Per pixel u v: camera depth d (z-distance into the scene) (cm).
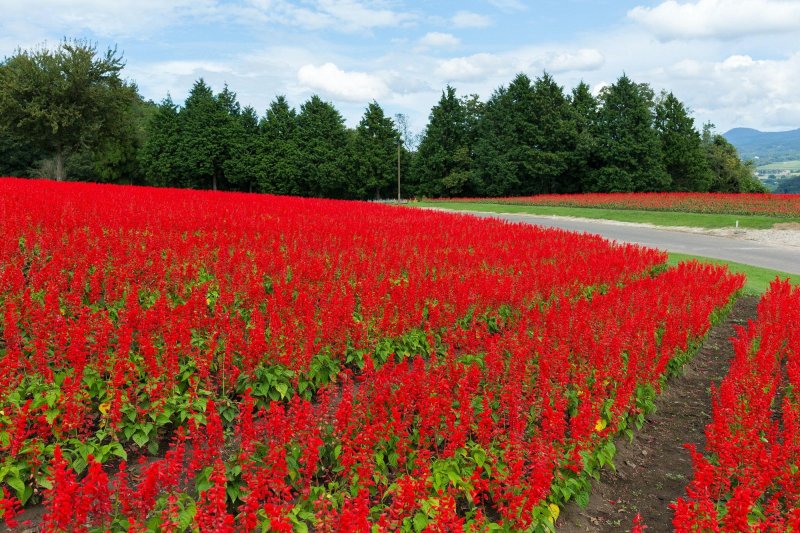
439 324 943
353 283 1103
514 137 7450
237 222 1450
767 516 541
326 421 615
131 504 454
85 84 4725
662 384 909
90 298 841
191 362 689
